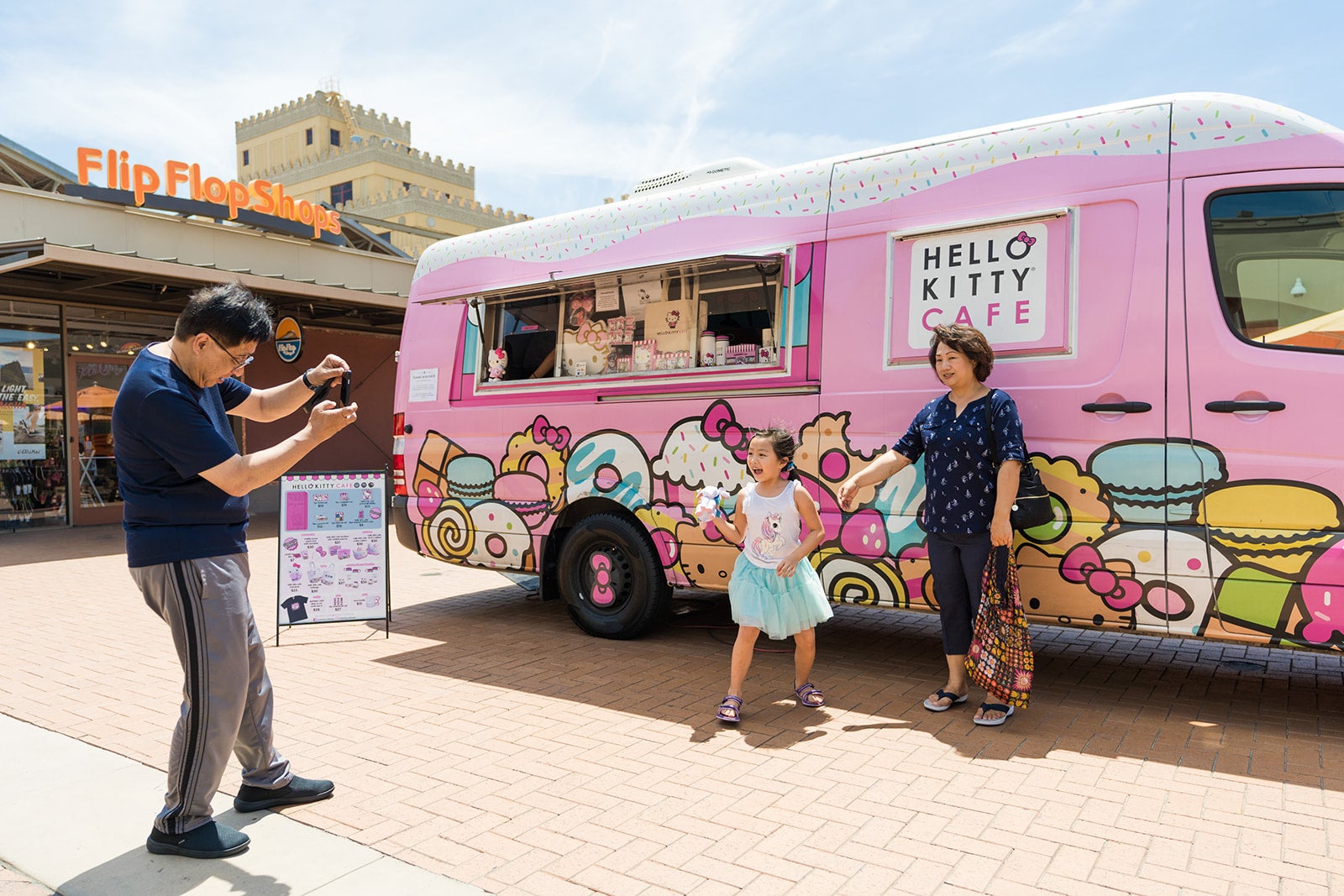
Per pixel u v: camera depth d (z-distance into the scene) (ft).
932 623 21.33
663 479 18.13
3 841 10.28
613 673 16.94
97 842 10.23
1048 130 14.49
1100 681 15.96
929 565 14.90
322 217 48.83
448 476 21.47
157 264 36.01
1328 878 9.00
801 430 16.49
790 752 12.77
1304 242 12.54
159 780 12.00
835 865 9.46
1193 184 13.21
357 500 20.47
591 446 19.13
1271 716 13.92
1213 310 12.95
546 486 19.86
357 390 54.29
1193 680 15.94
